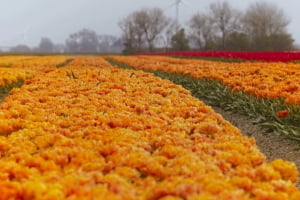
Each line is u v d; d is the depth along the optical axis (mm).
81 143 4863
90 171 4000
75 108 7387
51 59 37094
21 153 4422
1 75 15922
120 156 4277
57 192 3221
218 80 14641
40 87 10812
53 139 5102
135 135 5285
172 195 3277
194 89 14688
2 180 3787
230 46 86250
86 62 28922
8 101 8461
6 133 5961
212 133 5730
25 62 29516
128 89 10070
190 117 6707
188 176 3766
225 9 102500
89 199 3148
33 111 7234
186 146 4895
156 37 116500
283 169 4195
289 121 8430
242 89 11891
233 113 11203
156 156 4367
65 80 12094
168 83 11414
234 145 4797
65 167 4125
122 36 116688
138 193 3395
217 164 4141
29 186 3334
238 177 3754
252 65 18844
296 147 7738
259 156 4484
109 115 6590
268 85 11438
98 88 9953
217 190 3383
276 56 26062
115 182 3537
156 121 6277
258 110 9977
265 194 3420
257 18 93000
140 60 32188
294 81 11859
